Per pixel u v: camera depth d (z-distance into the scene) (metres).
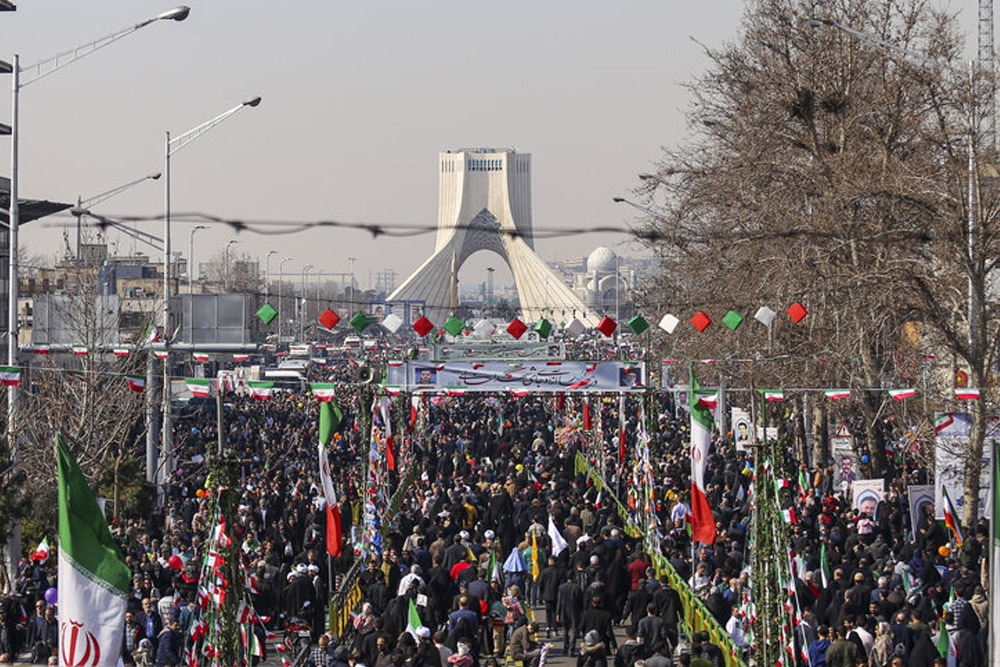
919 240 65.81
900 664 39.31
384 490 71.19
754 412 42.66
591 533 63.94
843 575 49.81
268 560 54.06
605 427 120.56
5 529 54.12
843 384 77.06
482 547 58.47
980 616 45.22
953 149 72.69
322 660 42.94
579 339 176.88
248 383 64.75
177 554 54.66
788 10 81.69
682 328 99.62
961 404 63.88
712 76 84.62
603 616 47.81
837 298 75.69
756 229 81.62
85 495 28.98
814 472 83.56
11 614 47.81
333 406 55.78
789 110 79.50
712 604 48.81
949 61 76.12
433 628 48.75
